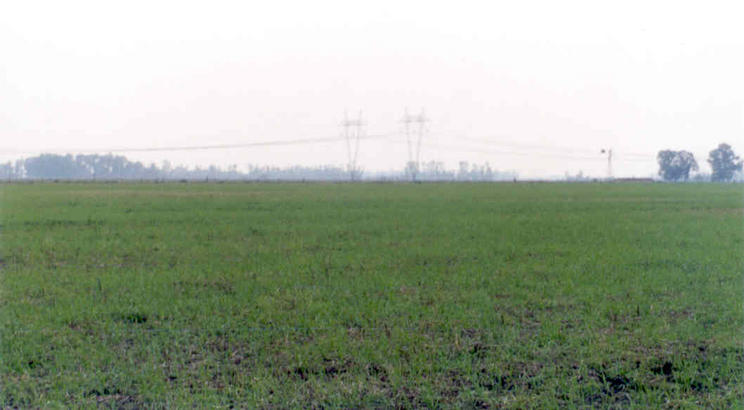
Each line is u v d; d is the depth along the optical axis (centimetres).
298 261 1873
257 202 4353
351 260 1906
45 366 974
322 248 2191
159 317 1254
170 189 6306
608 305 1316
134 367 969
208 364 983
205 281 1591
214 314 1256
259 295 1427
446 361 980
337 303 1339
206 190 6159
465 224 2964
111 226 2855
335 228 2780
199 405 833
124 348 1061
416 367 959
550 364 978
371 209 3816
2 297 1416
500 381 909
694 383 923
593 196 5462
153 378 916
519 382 916
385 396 870
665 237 2483
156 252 2100
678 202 4616
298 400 854
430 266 1808
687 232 2659
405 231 2678
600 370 955
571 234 2584
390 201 4544
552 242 2336
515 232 2648
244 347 1064
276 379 914
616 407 846
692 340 1096
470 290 1482
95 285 1539
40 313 1269
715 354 1030
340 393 869
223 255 2038
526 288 1501
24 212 3428
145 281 1585
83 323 1203
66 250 2134
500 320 1205
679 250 2116
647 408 838
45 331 1142
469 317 1226
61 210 3575
